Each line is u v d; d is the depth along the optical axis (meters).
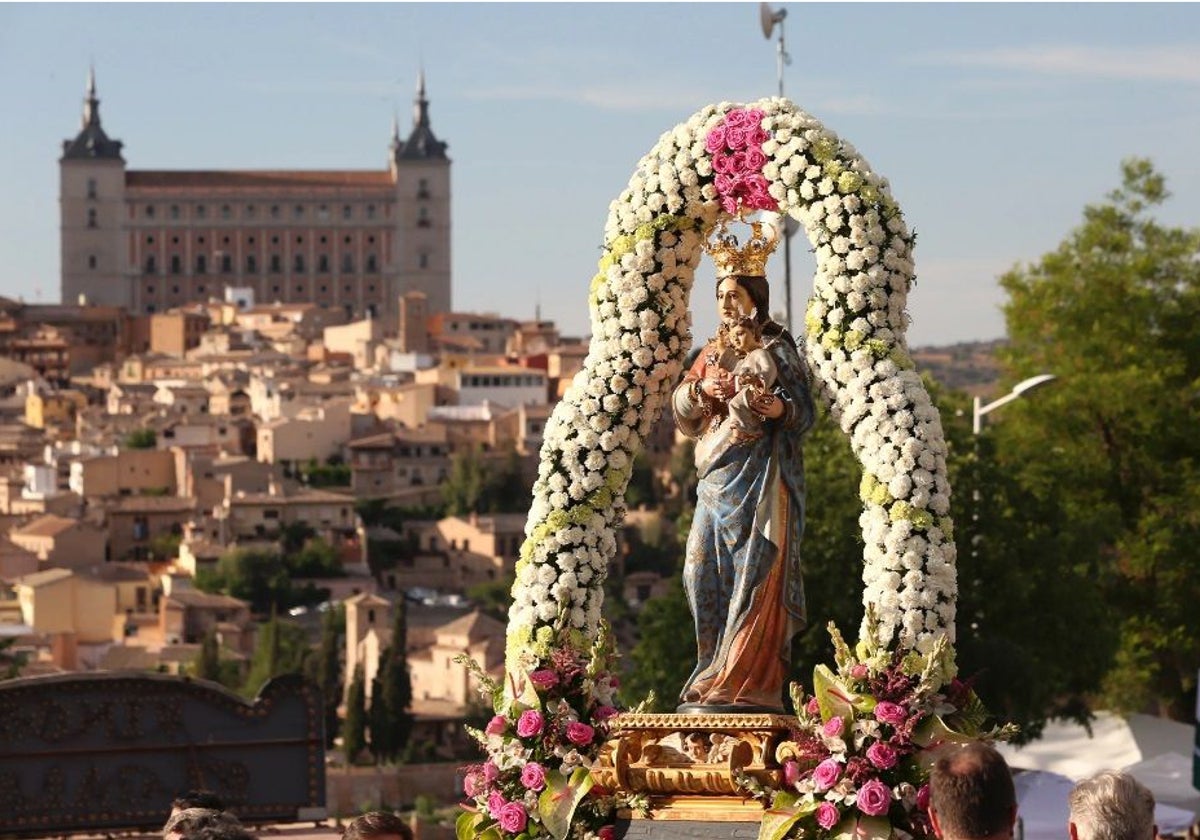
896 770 20.30
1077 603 60.78
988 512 59.19
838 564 56.84
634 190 22.44
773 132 21.78
